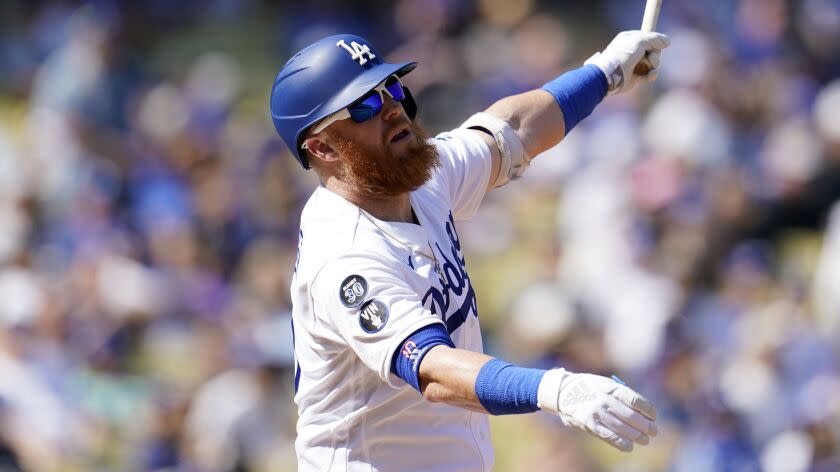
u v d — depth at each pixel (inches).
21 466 1162.0
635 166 1768.0
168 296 1616.6
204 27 2522.1
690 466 1309.1
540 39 2144.4
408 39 2301.9
